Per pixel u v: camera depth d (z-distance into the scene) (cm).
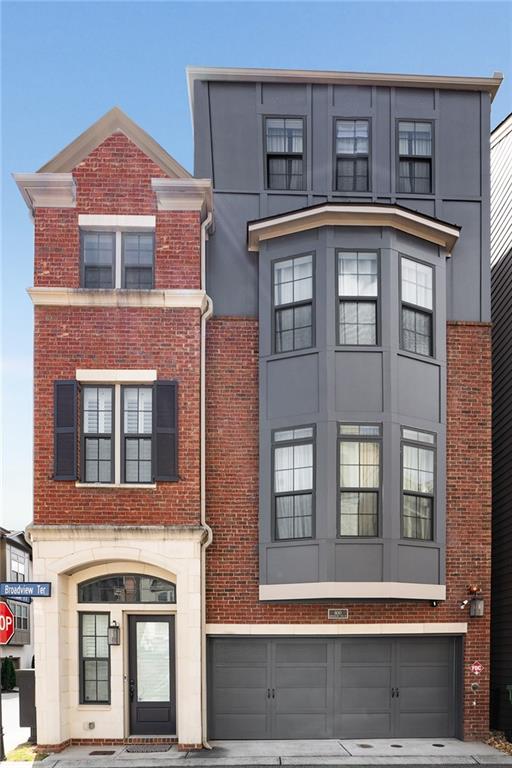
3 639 1152
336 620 1298
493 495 1598
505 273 1631
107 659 1287
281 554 1276
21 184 1314
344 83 1441
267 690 1299
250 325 1377
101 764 1123
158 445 1284
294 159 1433
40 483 1275
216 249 1396
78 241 1330
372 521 1261
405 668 1322
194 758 1155
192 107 1466
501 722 1386
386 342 1291
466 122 1459
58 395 1287
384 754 1188
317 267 1312
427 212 1424
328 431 1260
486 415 1385
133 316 1312
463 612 1330
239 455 1341
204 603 1277
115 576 1304
